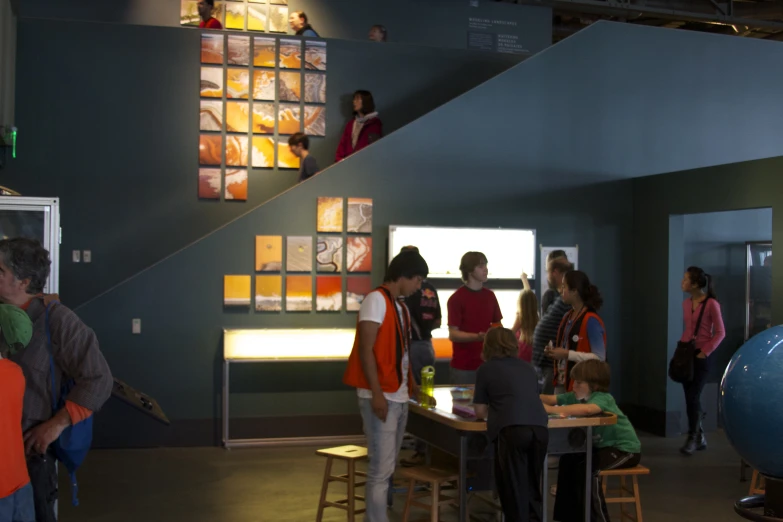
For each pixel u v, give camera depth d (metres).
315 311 7.40
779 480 1.51
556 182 8.11
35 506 2.80
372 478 4.23
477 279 6.02
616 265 8.30
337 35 9.96
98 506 5.30
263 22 9.61
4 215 4.35
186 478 6.04
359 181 7.53
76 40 7.92
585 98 8.23
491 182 7.90
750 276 8.51
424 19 10.31
